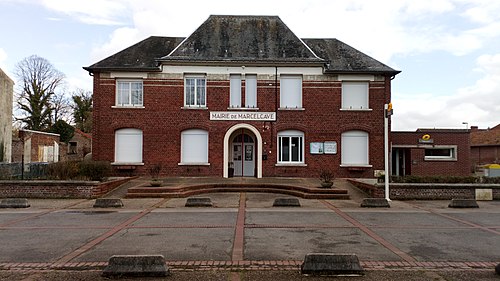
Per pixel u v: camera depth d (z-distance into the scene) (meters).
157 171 19.27
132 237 9.05
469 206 13.98
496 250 8.04
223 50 24.19
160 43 25.91
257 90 23.64
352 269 6.45
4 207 13.62
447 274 6.52
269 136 23.53
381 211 13.13
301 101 23.81
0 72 25.45
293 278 6.29
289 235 9.30
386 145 15.38
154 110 23.52
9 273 6.52
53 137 34.09
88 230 9.85
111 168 21.92
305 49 24.39
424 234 9.49
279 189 18.56
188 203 14.06
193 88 23.89
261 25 25.75
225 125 23.58
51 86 50.66
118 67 23.28
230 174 24.00
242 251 7.85
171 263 7.04
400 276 6.40
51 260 7.25
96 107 23.38
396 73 23.64
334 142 23.58
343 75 23.70
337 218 11.70
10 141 26.95
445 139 26.56
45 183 16.03
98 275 6.42
